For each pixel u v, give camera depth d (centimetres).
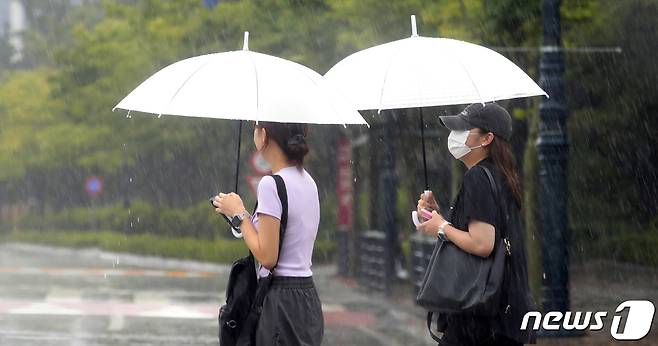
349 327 3628
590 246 5294
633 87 4825
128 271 6906
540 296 3362
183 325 3588
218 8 6481
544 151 3031
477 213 1300
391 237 4906
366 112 5072
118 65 8575
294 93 1271
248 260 1276
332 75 1441
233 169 8600
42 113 11175
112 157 9862
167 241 8831
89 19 13125
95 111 9206
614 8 4406
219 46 6619
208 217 9331
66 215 12456
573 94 5019
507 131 1348
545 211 3039
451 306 1301
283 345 1249
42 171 12400
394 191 4950
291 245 1268
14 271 6700
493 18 3650
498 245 1306
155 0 7681
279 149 1288
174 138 8438
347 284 5734
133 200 11275
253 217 1291
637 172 5250
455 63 1392
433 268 1321
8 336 3194
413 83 1381
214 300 4616
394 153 5025
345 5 4472
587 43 4422
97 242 10406
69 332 3328
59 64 9438
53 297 4631
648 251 5012
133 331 3381
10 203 13862
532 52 3672
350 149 6184
